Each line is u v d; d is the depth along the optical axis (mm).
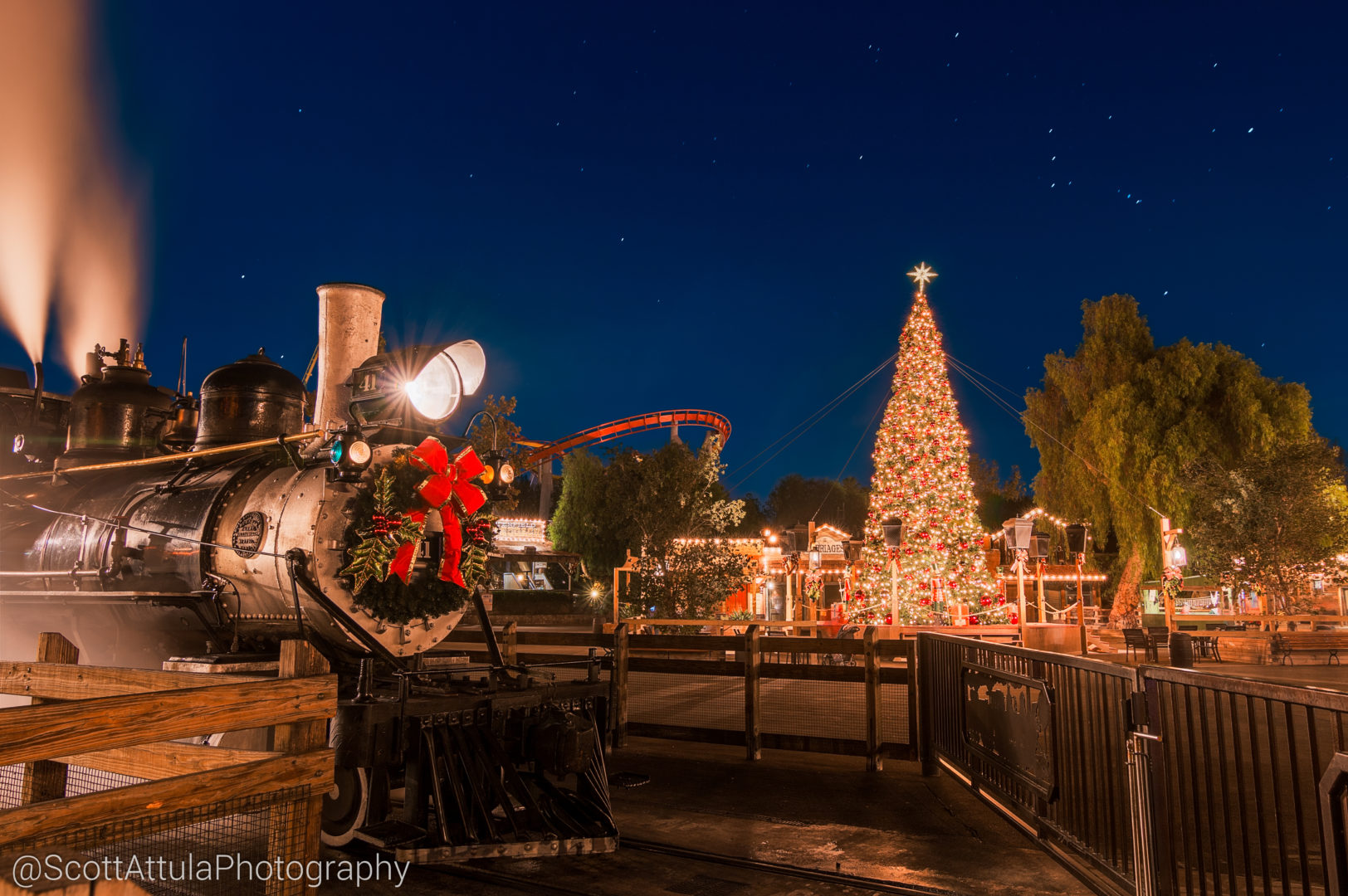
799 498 63188
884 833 5602
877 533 20250
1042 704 5074
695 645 8547
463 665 7438
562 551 35500
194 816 3119
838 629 18531
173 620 6520
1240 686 3070
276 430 7555
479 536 6164
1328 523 22750
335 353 6922
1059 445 31297
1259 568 22812
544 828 4988
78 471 7461
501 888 4594
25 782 4090
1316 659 19766
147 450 8891
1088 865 4754
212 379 7555
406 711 4805
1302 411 27094
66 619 7289
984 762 6125
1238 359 27797
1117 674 4156
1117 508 28203
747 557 24891
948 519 19453
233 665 5613
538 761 5414
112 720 2887
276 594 5738
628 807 6281
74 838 2754
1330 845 2412
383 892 4508
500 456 6395
